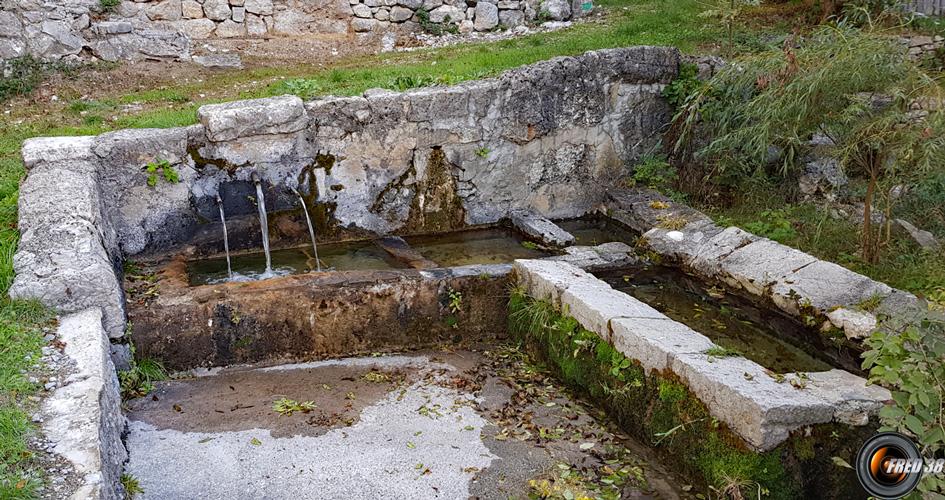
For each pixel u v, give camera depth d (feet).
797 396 13.25
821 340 17.56
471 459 14.79
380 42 36.11
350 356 19.02
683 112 24.80
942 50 28.53
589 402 17.08
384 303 19.15
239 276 20.75
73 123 25.22
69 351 13.82
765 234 21.89
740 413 13.15
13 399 12.08
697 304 20.16
